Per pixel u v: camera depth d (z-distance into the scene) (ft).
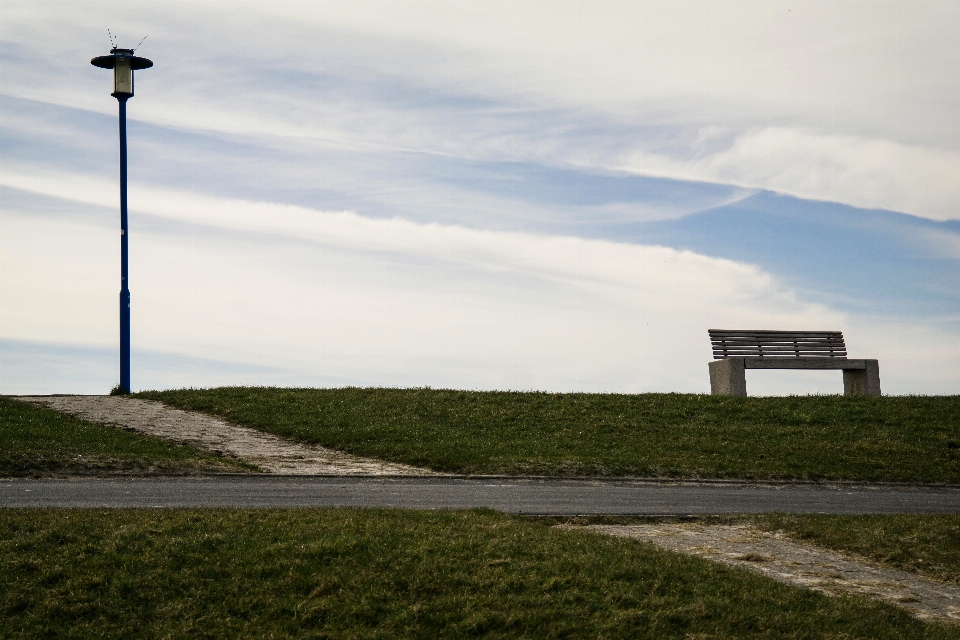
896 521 52.54
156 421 81.61
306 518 42.88
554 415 94.02
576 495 59.98
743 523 52.70
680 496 61.46
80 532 38.93
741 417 97.04
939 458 81.46
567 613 33.06
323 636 31.27
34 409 81.71
